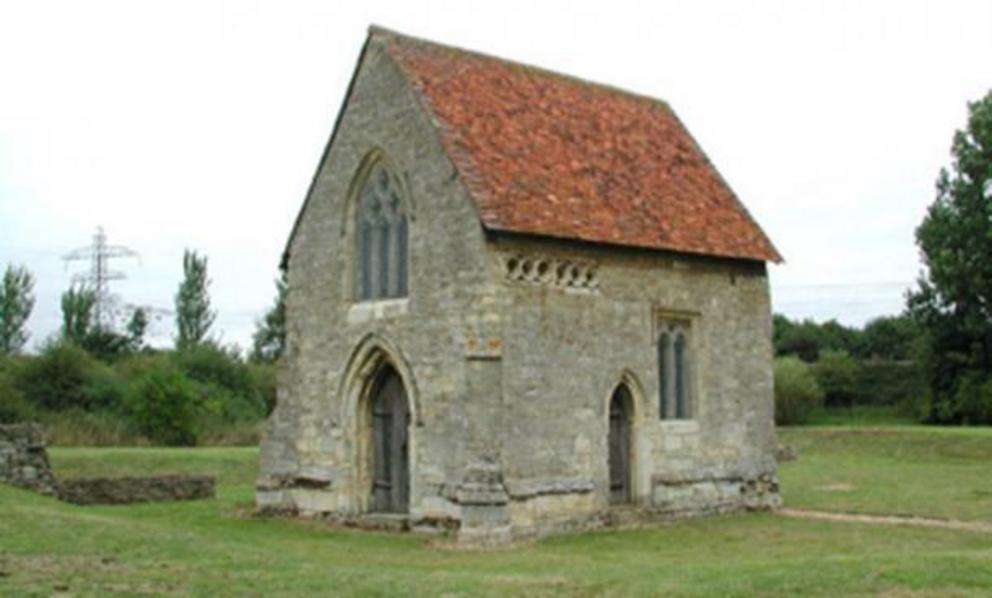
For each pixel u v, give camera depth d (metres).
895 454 53.16
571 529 26.38
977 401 67.31
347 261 29.19
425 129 27.02
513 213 25.77
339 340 29.05
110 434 52.94
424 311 26.62
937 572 16.61
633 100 35.09
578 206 27.94
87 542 20.17
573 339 27.11
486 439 24.83
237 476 41.62
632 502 28.86
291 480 29.94
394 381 28.59
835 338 103.44
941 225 68.88
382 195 28.64
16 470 30.23
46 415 55.94
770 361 33.19
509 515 24.81
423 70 28.42
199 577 16.86
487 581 17.05
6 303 88.00
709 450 30.84
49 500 28.39
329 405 29.22
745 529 27.34
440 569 19.86
